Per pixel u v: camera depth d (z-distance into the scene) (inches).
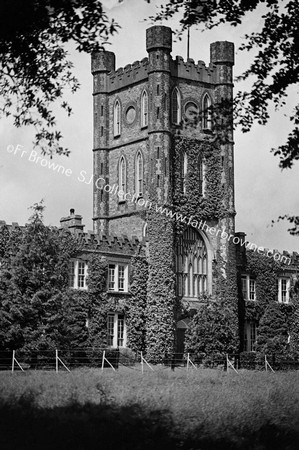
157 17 870.4
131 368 2657.5
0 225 2726.4
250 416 1083.9
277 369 2906.0
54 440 882.1
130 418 1020.5
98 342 2957.7
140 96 3417.8
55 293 2456.9
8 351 2345.0
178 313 3225.9
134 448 876.6
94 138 3575.3
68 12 804.0
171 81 3353.8
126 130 3476.9
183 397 1284.4
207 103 3442.4
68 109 888.9
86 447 863.7
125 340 3073.3
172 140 3324.3
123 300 3080.7
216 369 2669.8
